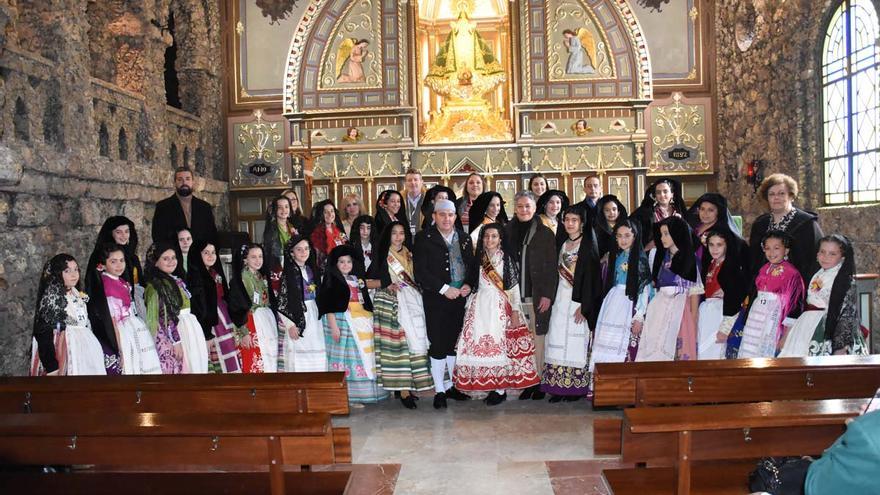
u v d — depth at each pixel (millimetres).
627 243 5980
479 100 13133
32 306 7082
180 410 4438
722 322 5520
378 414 6160
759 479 3156
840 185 9812
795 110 10469
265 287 6375
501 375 6211
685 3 12953
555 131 12820
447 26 13477
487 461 4930
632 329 6027
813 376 4234
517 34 12789
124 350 5258
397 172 12828
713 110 12930
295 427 3486
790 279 5215
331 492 4348
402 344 6348
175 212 7594
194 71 12680
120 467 5016
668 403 4246
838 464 2430
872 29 8977
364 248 6875
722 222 5688
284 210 6914
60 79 7754
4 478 4270
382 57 12844
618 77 12719
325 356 6297
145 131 10070
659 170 12992
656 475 4160
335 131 12992
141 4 10078
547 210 6605
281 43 13203
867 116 9125
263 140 13188
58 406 4449
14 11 6926
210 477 4383
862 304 6852
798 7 10289
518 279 6312
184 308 5816
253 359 6234
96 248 5289
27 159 6836
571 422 5766
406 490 4469
